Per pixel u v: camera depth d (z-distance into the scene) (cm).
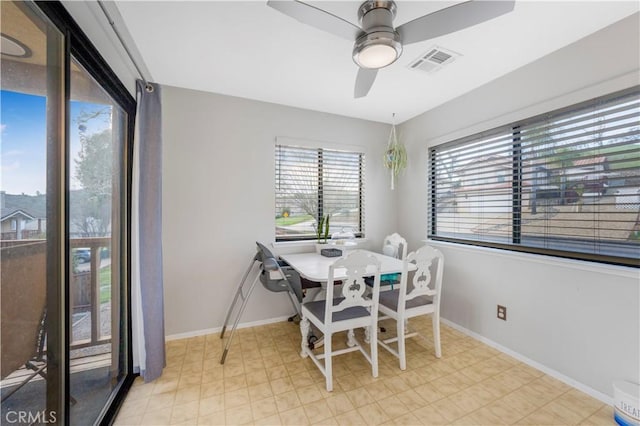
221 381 179
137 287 181
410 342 231
